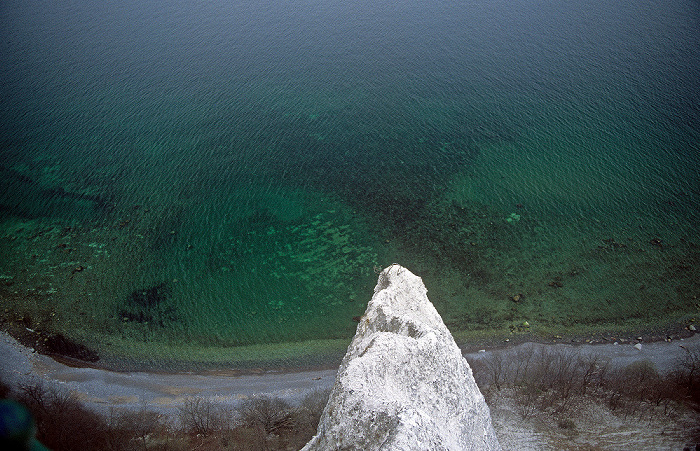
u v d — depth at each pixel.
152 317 76.94
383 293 42.97
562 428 57.41
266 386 67.12
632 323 72.75
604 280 78.50
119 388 67.06
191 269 83.38
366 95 116.69
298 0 163.38
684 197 89.81
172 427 61.22
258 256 84.75
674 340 70.00
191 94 119.75
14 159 104.25
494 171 97.00
